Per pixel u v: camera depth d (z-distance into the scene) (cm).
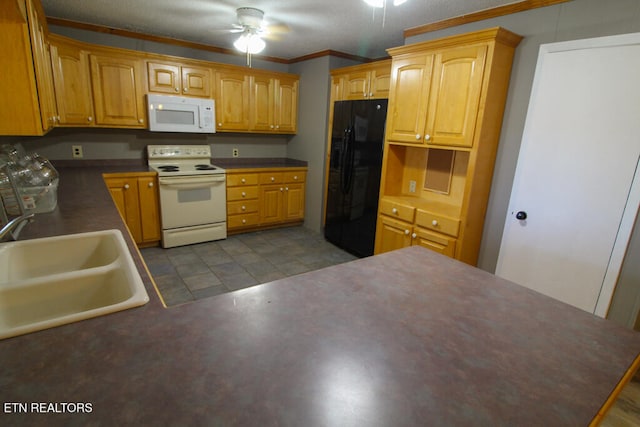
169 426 59
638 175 191
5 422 58
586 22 203
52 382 68
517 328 100
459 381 76
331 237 411
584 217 214
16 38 142
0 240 137
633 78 188
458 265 145
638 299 198
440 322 100
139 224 355
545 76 222
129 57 338
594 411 70
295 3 252
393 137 296
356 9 258
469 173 242
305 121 449
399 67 281
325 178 429
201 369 74
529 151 235
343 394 69
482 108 229
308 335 89
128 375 71
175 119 370
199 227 387
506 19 238
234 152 456
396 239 303
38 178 192
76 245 147
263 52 419
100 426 58
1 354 75
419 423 63
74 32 324
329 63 398
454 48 239
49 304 109
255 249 385
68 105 311
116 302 118
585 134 208
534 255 240
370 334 92
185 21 310
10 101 146
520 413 68
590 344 94
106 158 373
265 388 69
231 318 95
